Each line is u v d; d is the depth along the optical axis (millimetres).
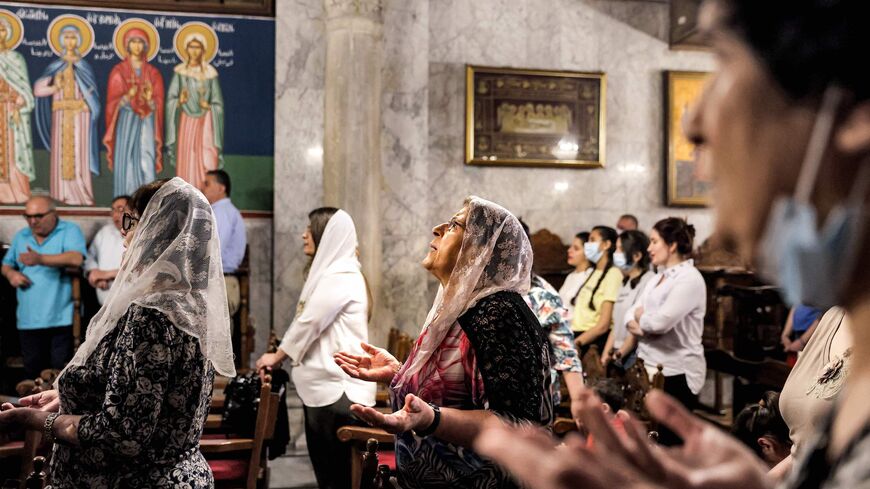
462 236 2510
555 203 9641
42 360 7371
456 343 2365
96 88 8242
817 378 1900
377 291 7664
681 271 4922
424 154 8609
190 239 2350
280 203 8391
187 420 2279
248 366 7395
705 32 511
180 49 8383
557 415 4379
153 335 2207
